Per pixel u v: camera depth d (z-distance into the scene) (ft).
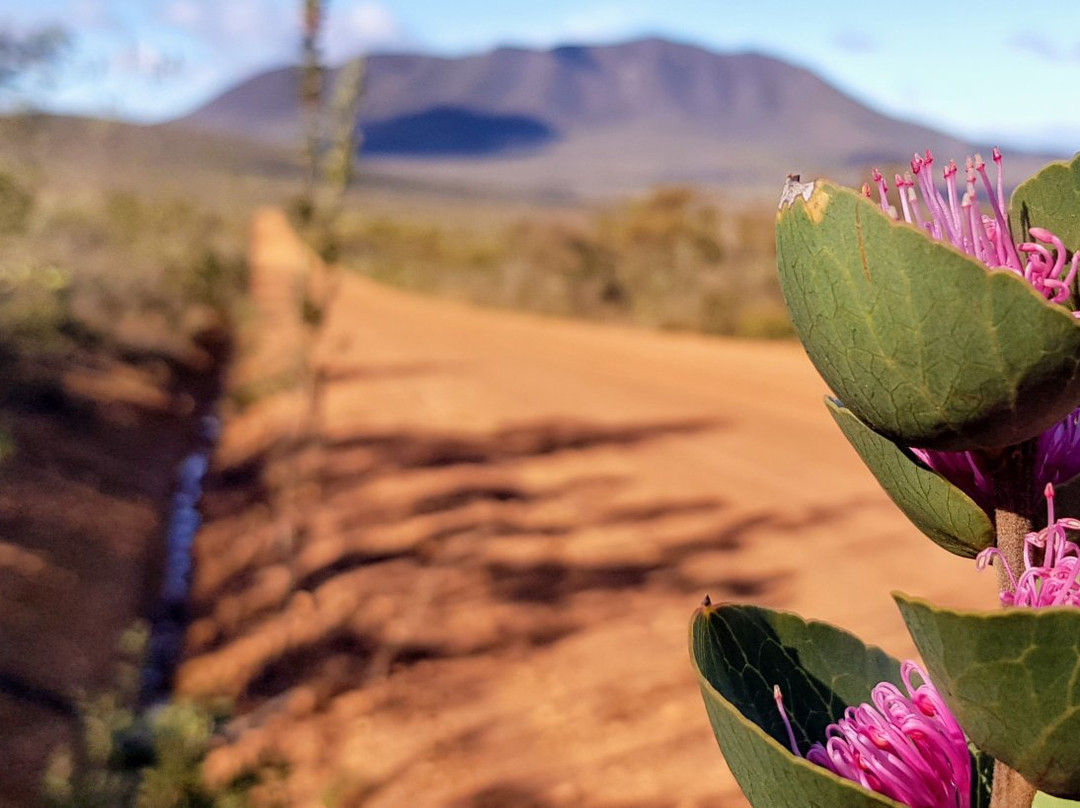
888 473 3.82
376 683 20.54
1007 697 3.08
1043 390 3.20
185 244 64.39
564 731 18.56
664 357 63.31
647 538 28.63
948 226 3.52
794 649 4.27
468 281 104.06
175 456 37.32
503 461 37.14
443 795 16.80
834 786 3.27
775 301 82.79
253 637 23.04
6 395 32.68
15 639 20.16
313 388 28.58
